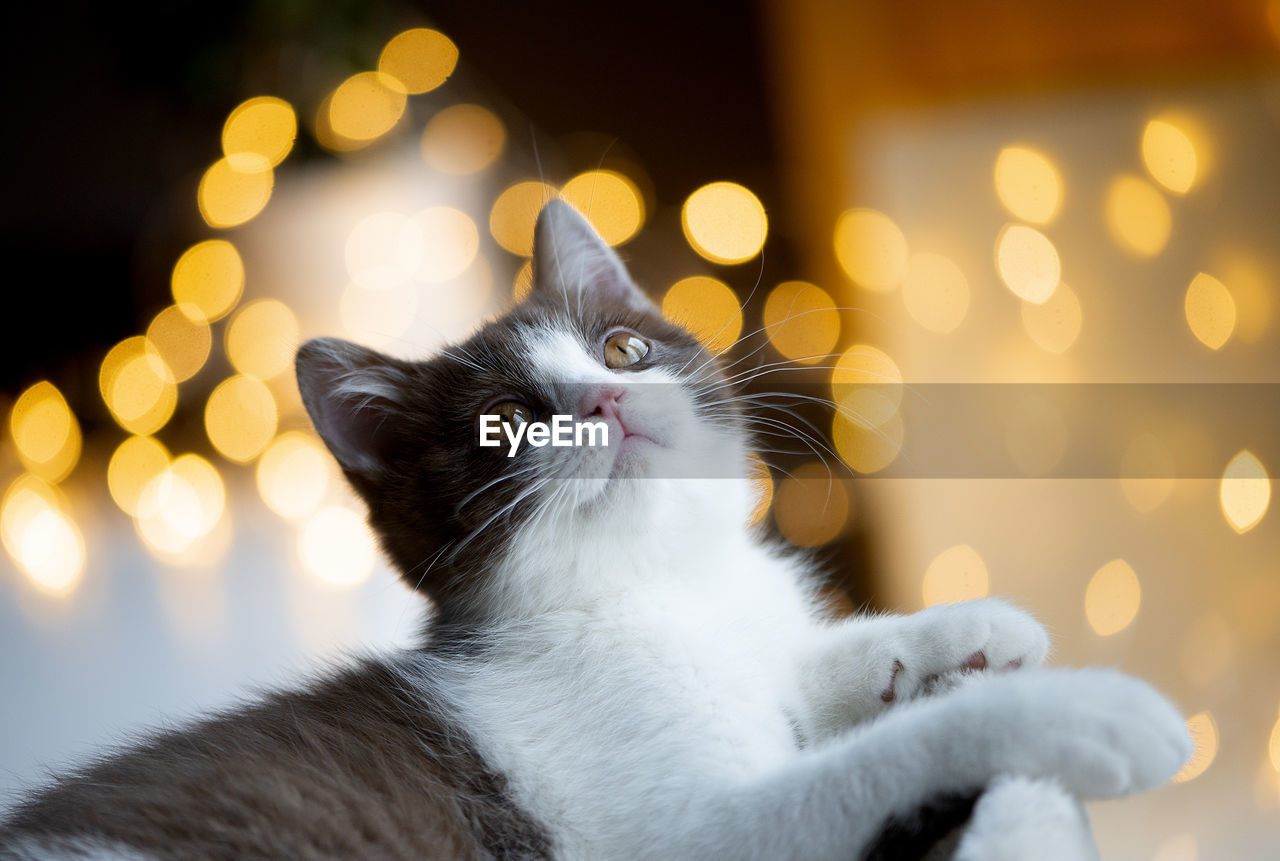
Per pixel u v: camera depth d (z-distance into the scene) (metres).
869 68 3.50
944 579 3.11
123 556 3.78
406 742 1.41
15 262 4.54
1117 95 3.12
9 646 3.17
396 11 3.31
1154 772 0.97
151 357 4.19
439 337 2.80
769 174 4.08
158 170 4.38
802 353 3.46
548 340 1.77
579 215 2.04
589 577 1.55
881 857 1.06
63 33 4.24
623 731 1.37
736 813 1.16
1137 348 3.11
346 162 3.47
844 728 1.42
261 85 3.05
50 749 2.47
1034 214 3.11
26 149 4.39
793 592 1.70
